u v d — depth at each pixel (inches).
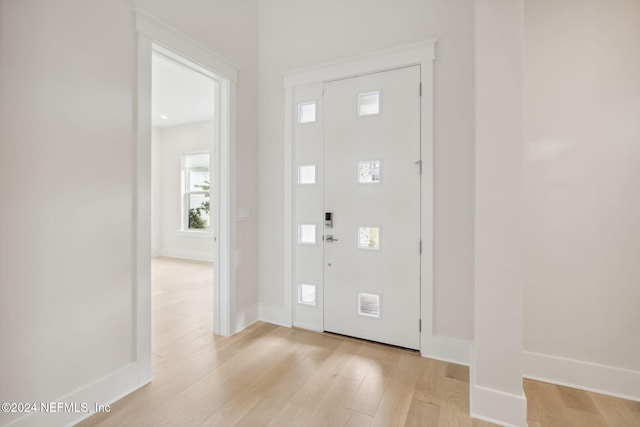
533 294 79.6
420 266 91.4
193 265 222.4
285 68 112.0
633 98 71.7
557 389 74.6
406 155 93.2
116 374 68.9
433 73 89.4
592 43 74.2
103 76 66.3
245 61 110.3
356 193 100.3
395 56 93.5
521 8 61.7
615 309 73.5
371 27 97.7
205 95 177.9
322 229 105.8
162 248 263.4
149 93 75.6
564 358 77.2
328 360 86.6
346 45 101.4
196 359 86.8
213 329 107.4
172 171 257.8
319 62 105.9
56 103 58.7
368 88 98.0
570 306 76.7
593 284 75.0
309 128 107.7
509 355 62.2
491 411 62.7
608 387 73.1
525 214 79.9
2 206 52.3
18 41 53.5
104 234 67.0
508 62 62.3
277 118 113.7
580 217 75.8
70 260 61.2
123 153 70.6
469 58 85.2
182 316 120.6
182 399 68.9
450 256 88.0
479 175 64.1
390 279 95.7
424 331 90.5
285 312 112.2
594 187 74.6
